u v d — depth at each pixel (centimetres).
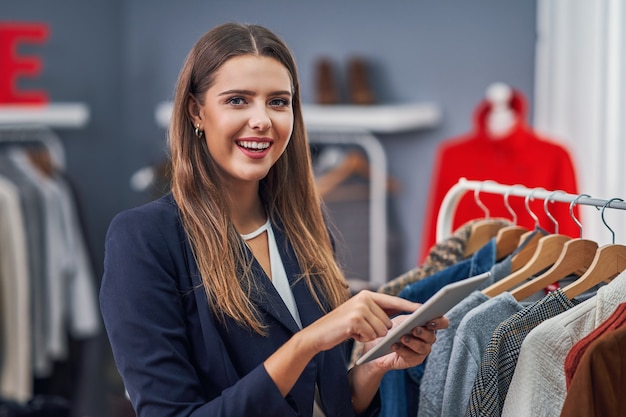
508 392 159
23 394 399
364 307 148
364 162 471
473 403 161
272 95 162
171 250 160
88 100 513
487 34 447
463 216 362
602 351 141
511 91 361
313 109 463
